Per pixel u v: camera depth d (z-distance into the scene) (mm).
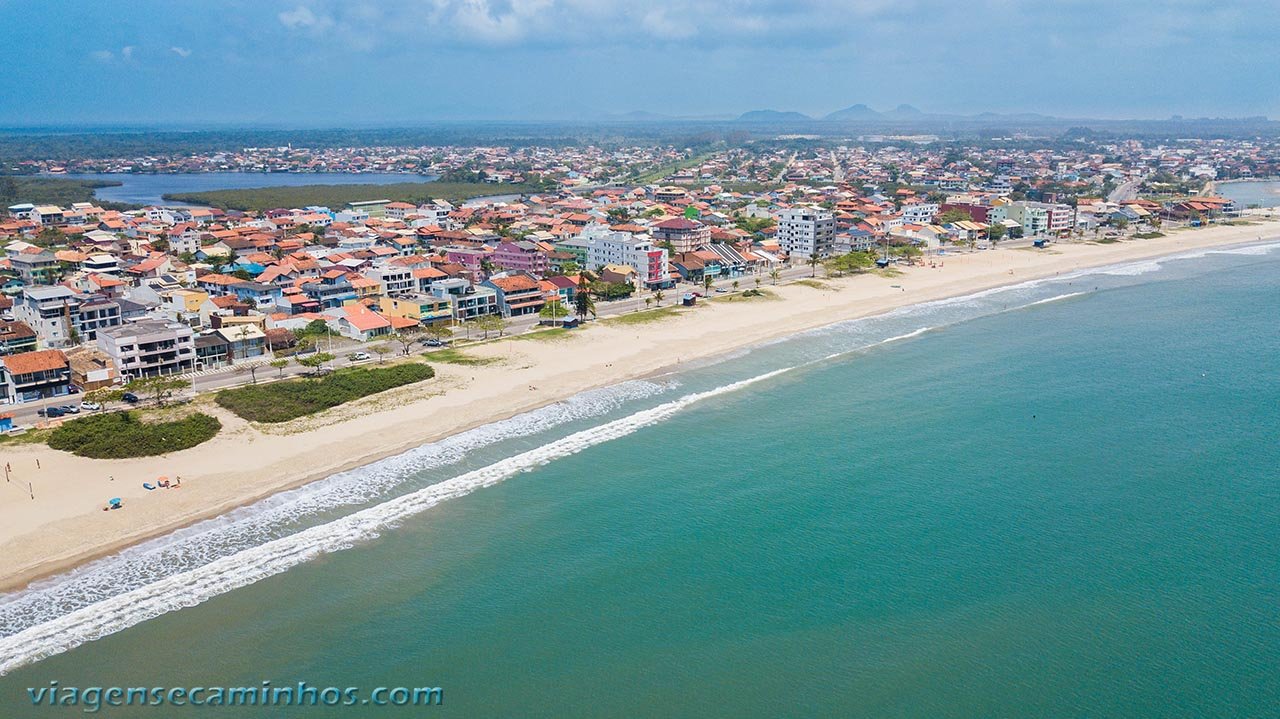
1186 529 89438
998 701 65688
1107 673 68375
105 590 77812
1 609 74500
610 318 183500
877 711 64812
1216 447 110250
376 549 85750
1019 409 125375
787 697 66312
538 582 80688
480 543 87312
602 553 85625
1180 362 149000
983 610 76250
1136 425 118312
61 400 125375
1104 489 98688
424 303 171375
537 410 126188
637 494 98312
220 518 91188
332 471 103250
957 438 114438
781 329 176875
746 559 84562
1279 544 86312
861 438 114938
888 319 188625
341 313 168375
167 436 108938
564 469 105062
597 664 69875
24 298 157000
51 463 102188
